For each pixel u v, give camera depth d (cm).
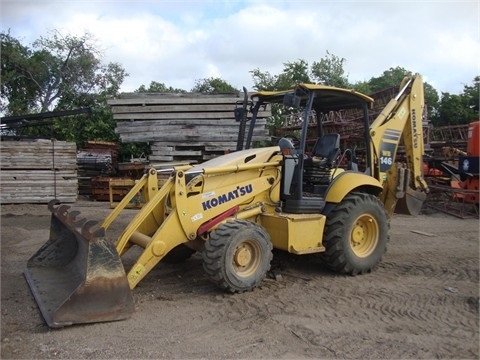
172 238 502
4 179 1138
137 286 540
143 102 1108
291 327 429
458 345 401
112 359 359
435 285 567
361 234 617
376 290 544
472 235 885
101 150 1586
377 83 2873
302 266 640
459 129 1449
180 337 402
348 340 405
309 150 731
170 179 513
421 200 721
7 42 2116
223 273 496
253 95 657
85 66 2234
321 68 2356
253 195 563
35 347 373
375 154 672
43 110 2120
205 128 1103
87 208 1126
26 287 518
